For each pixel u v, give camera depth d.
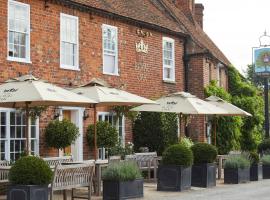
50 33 18.16
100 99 15.69
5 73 16.42
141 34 22.33
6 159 16.34
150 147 21.39
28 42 17.30
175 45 24.59
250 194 15.38
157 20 23.83
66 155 18.11
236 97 30.06
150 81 22.81
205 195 15.09
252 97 30.48
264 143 24.80
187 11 30.27
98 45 20.20
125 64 21.47
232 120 27.09
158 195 15.05
